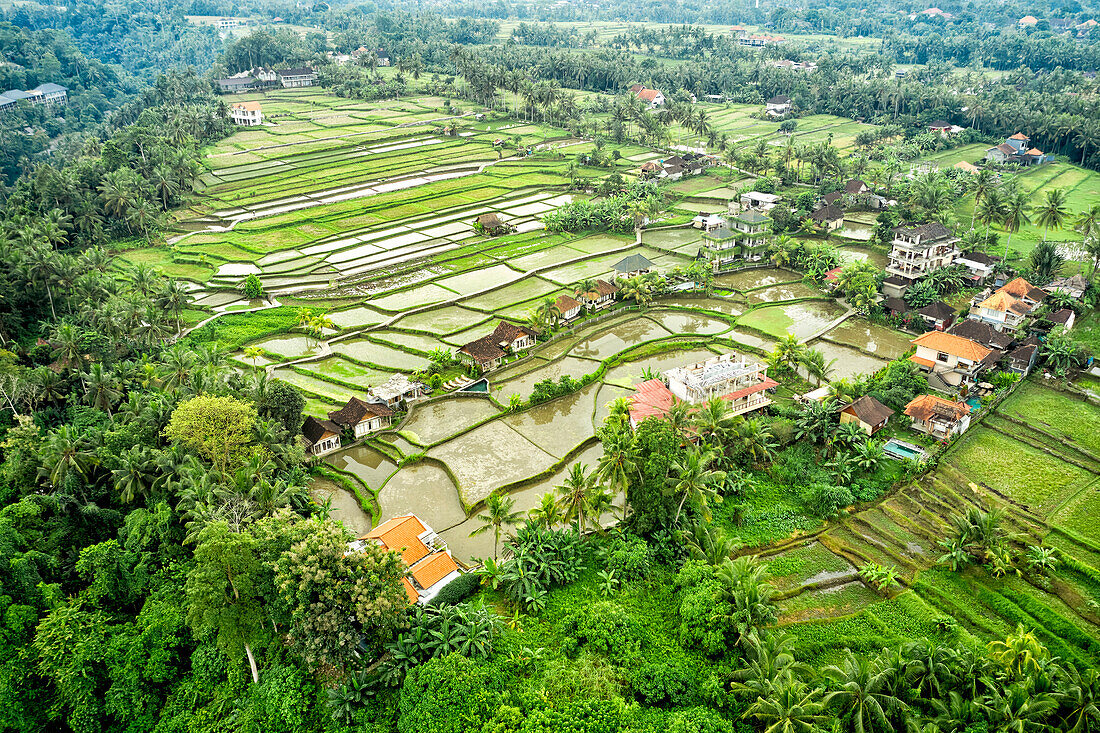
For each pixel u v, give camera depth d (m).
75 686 64.38
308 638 61.91
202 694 66.38
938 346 112.56
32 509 75.00
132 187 178.00
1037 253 141.50
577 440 101.56
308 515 85.12
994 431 99.62
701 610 67.25
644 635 68.75
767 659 61.59
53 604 68.25
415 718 59.19
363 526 86.06
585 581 76.44
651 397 104.12
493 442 101.56
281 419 95.44
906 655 62.97
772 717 56.56
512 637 67.75
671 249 168.88
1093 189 197.12
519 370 120.38
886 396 102.31
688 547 77.94
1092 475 90.00
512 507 87.88
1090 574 73.62
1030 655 59.41
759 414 104.00
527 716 59.03
